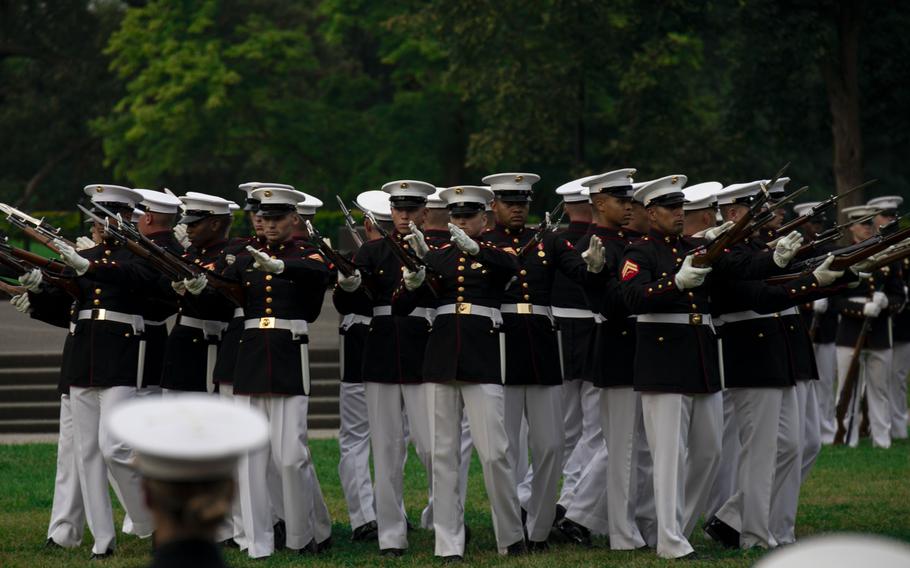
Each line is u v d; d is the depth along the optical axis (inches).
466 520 1105.4
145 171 4387.3
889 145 3750.0
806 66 3053.6
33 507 1191.6
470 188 939.3
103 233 996.6
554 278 1059.9
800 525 1055.0
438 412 930.1
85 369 957.2
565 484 1089.4
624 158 3395.7
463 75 3440.0
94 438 965.2
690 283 853.2
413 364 1000.2
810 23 2687.0
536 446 961.5
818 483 1277.1
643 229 1026.1
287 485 940.0
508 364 946.1
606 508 1001.5
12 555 957.2
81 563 925.8
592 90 3577.8
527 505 1044.5
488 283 934.4
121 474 958.4
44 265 976.3
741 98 3238.2
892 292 1585.9
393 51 4126.5
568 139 3440.0
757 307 923.4
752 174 3951.8
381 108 4350.4
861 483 1274.6
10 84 5590.6
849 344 1612.9
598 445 1075.9
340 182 4365.2
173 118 4106.8
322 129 4264.3
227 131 4298.7
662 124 3351.4
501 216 985.5
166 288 979.9
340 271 975.6
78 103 5428.2
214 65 4094.5
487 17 3189.0
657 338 902.4
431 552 965.2
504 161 3572.8
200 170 4751.5
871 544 267.1
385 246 1025.5
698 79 4220.0
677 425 897.5
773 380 934.4
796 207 1728.6
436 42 4018.2
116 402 954.7
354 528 1047.0
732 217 1051.3
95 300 971.3
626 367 954.1
